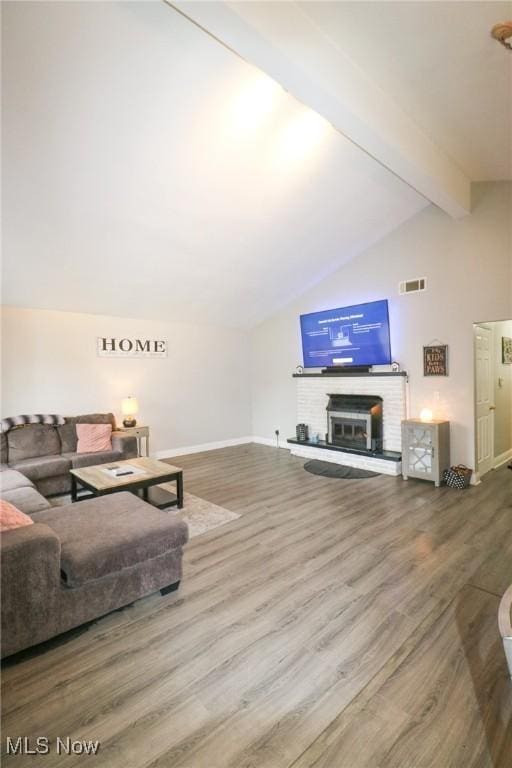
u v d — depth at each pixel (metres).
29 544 1.85
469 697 1.62
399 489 4.36
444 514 3.61
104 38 2.21
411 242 4.92
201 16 1.85
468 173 4.06
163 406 6.19
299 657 1.87
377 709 1.57
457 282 4.53
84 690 1.68
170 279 4.92
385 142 2.83
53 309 5.05
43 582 1.89
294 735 1.46
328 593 2.39
